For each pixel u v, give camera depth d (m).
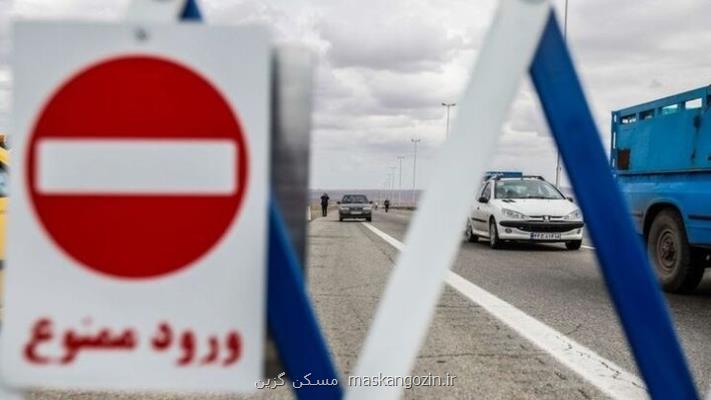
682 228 7.04
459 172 1.12
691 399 1.21
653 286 1.20
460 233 1.11
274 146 1.14
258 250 1.04
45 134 1.05
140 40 1.05
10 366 1.05
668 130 7.16
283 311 1.12
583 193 1.20
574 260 11.26
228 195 1.05
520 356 4.53
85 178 1.05
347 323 5.72
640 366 1.21
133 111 1.05
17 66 1.05
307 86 1.14
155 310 1.05
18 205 1.05
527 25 1.15
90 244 1.05
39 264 1.05
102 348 1.05
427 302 1.10
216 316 1.05
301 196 1.15
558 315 6.07
